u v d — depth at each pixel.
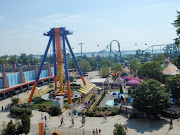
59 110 47.38
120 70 133.38
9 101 65.50
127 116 43.44
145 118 41.78
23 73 85.25
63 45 62.75
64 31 64.00
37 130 36.94
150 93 40.22
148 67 88.75
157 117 41.44
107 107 50.28
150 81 43.66
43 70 102.62
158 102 39.50
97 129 36.72
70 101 56.66
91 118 43.44
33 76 94.69
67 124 39.97
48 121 42.19
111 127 37.53
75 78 123.12
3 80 73.00
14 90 79.19
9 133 29.09
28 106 53.56
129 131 35.09
